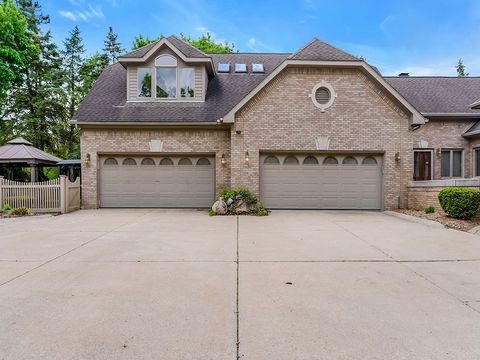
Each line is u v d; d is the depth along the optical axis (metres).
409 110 12.70
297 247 6.54
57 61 29.23
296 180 13.21
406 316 3.37
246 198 11.97
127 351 2.70
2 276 4.67
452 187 10.07
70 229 8.72
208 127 13.73
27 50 20.75
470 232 8.07
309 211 12.76
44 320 3.26
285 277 4.64
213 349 2.74
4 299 3.81
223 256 5.82
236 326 3.15
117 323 3.20
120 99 14.62
